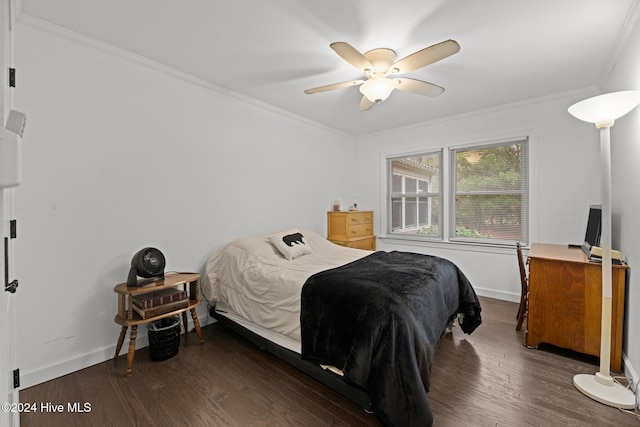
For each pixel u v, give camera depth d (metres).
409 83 2.21
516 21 1.87
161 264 2.29
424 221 4.29
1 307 1.02
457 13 1.79
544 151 3.25
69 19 1.88
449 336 2.61
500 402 1.72
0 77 0.98
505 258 3.54
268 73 2.66
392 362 1.50
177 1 1.70
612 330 2.04
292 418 1.61
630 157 1.95
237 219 3.20
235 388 1.87
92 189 2.16
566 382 1.91
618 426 1.53
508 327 2.79
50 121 1.97
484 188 3.73
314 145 4.22
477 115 3.69
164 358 2.21
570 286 2.22
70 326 2.06
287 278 2.20
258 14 1.82
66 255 2.04
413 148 4.30
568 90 3.03
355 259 2.84
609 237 1.85
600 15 1.80
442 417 1.60
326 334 1.80
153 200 2.51
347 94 3.16
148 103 2.46
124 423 1.56
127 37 2.09
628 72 2.03
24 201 1.87
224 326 2.84
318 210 4.31
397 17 1.84
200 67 2.55
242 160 3.24
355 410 1.67
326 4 1.72
